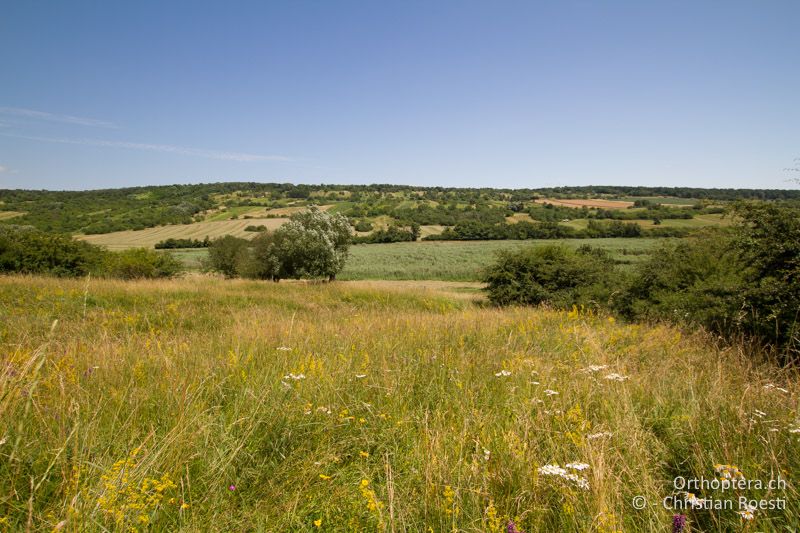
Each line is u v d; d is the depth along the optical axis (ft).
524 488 8.18
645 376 15.65
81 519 6.65
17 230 74.84
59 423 9.27
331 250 90.74
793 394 12.80
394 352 18.49
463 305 66.74
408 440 10.82
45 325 27.71
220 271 118.52
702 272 41.65
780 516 7.70
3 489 7.21
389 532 7.28
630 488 8.59
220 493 8.10
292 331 22.98
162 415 10.73
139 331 29.43
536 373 15.65
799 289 23.31
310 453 9.66
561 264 67.31
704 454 9.59
